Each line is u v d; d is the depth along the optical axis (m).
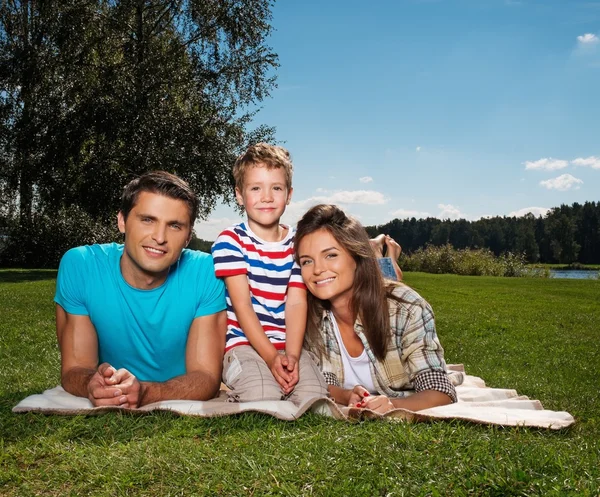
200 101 21.69
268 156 3.73
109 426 2.76
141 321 3.16
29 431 2.73
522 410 3.24
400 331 3.33
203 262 3.34
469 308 12.13
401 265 31.86
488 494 2.13
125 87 20.42
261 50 22.45
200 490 2.18
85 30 21.52
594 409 3.92
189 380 3.17
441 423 2.89
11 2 22.95
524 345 7.53
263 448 2.53
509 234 67.44
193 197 3.05
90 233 26.72
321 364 3.59
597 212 70.19
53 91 21.66
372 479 2.23
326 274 3.21
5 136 22.59
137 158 20.27
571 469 2.30
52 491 2.19
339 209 3.31
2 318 8.21
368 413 2.94
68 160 21.95
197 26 22.38
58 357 5.56
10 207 25.25
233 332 3.55
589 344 7.79
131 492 2.18
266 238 3.73
